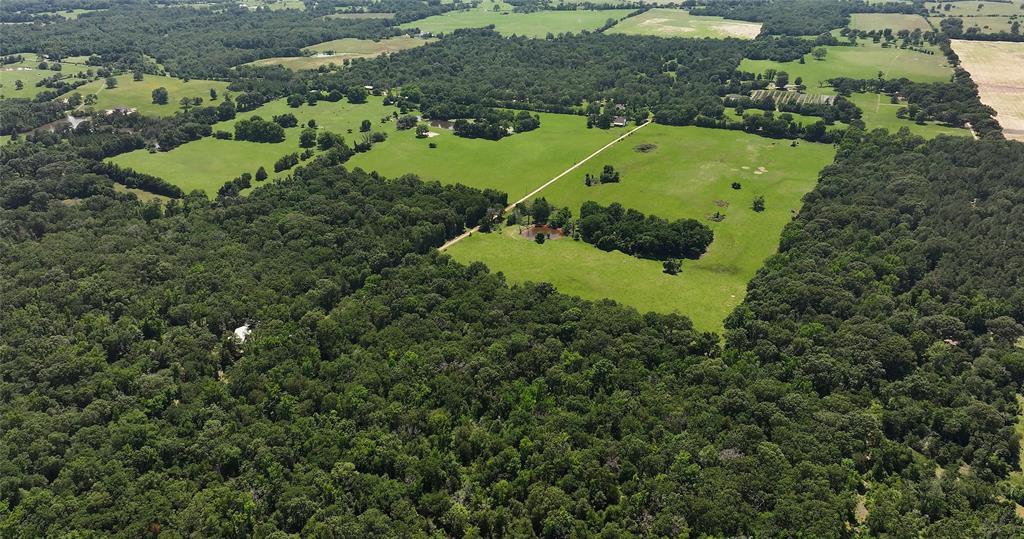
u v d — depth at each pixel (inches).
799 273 6402.6
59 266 6368.1
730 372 4953.3
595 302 6146.7
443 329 5693.9
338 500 4013.3
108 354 5378.9
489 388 4933.6
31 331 5457.7
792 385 4857.3
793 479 4001.0
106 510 3909.9
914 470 4229.8
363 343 5526.6
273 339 5408.5
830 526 3698.3
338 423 4589.1
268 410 4835.1
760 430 4379.9
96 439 4414.4
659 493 3981.3
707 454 4180.6
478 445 4443.9
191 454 4379.9
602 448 4291.3
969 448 4392.2
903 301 5915.4
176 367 5206.7
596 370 4968.0
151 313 5807.1
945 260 6412.4
